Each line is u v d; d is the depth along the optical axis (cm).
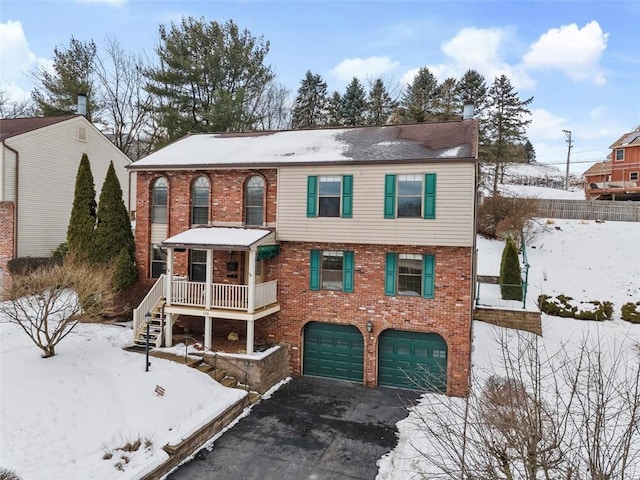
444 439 840
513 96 4347
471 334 1513
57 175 2445
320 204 1622
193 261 1808
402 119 3972
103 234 1827
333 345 1666
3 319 1566
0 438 919
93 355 1364
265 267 1709
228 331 1758
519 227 2892
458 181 1453
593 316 2144
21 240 2239
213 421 1173
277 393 1494
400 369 1578
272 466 1033
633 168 4544
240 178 1731
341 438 1175
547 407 838
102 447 976
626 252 2781
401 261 1566
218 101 2992
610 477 544
